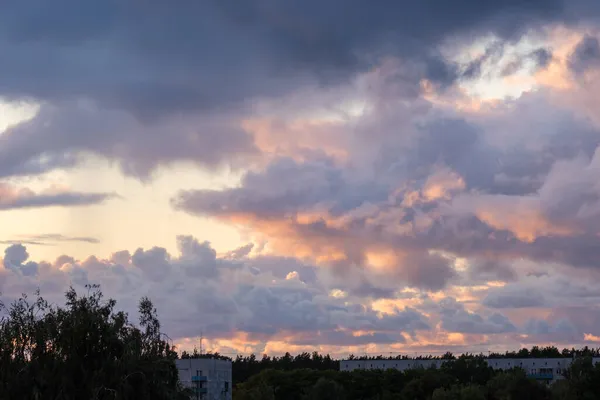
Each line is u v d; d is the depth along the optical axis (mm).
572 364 197375
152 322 88625
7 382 76625
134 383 78688
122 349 80938
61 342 79375
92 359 79250
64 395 75750
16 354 79812
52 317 82375
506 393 196000
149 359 83000
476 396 190125
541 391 195750
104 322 81938
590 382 189875
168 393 81312
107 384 77250
